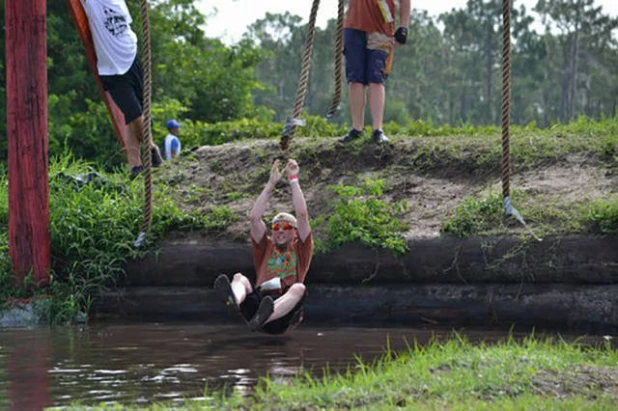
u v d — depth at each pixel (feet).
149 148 47.34
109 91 55.11
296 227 41.34
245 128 74.84
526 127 59.41
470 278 44.65
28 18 47.78
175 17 161.07
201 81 158.81
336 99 51.49
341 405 25.84
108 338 40.52
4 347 38.01
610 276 42.55
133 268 48.93
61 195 52.70
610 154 50.42
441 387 26.84
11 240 48.11
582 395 26.48
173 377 31.30
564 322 42.88
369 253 45.88
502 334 41.14
